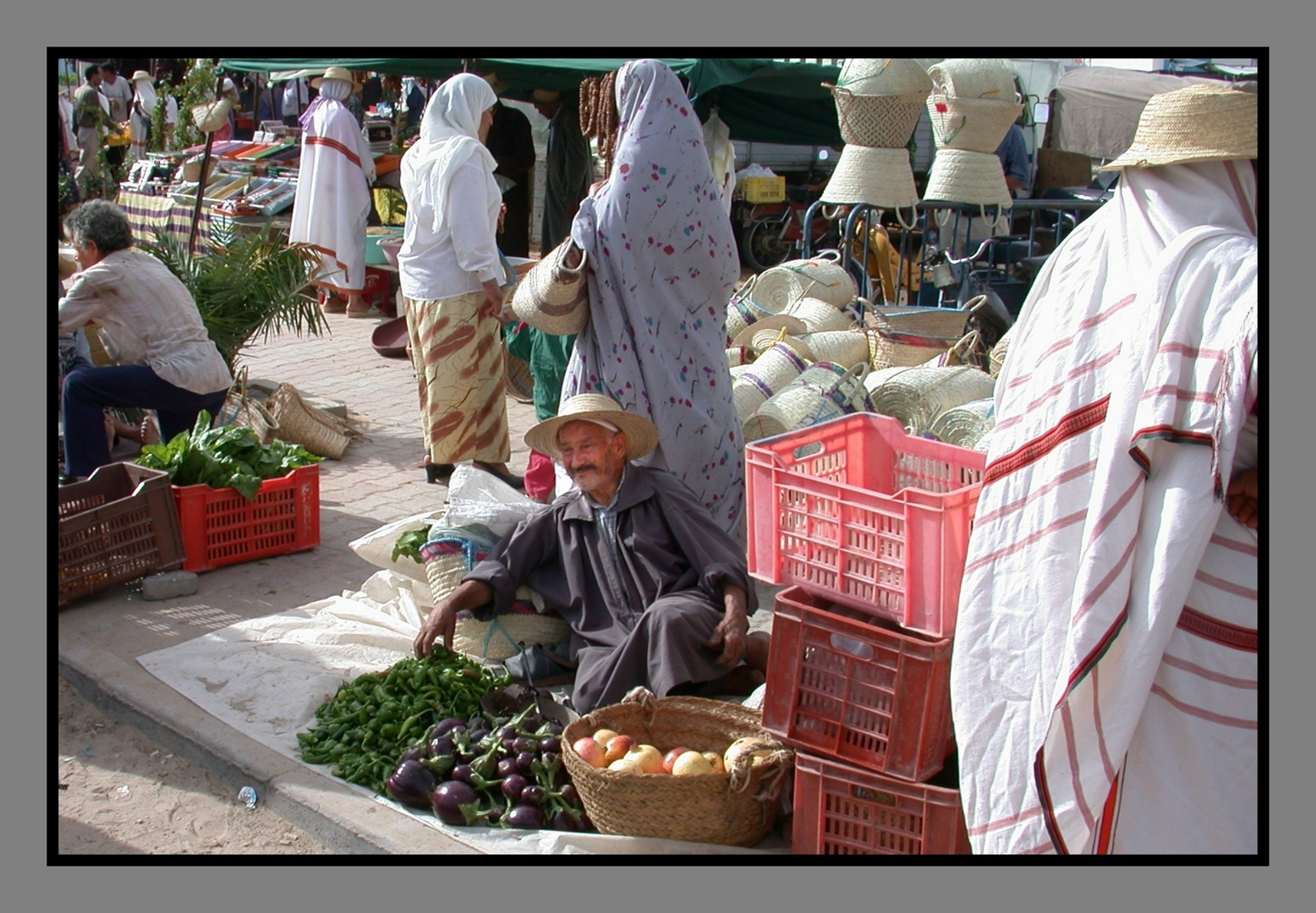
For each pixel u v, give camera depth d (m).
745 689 4.29
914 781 3.25
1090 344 2.97
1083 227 3.17
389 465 7.43
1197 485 2.76
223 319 7.61
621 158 4.87
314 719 4.32
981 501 3.08
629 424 4.36
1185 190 3.01
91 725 4.48
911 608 3.24
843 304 7.41
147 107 17.17
